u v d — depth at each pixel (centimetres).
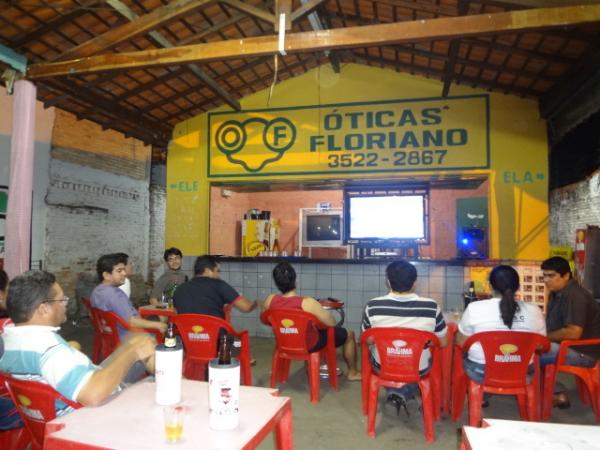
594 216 556
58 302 192
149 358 193
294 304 371
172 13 436
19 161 488
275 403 166
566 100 528
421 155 641
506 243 608
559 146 570
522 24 364
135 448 131
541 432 141
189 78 614
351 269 598
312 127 679
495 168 618
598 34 416
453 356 354
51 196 695
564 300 349
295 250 972
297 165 682
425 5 458
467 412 350
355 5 510
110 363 172
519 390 287
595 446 132
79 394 163
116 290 366
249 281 632
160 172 959
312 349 366
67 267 728
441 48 531
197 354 341
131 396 174
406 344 292
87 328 677
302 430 316
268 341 596
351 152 664
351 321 596
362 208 677
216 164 710
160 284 516
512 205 610
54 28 476
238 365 146
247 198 978
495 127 621
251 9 420
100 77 560
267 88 695
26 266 487
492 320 293
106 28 491
